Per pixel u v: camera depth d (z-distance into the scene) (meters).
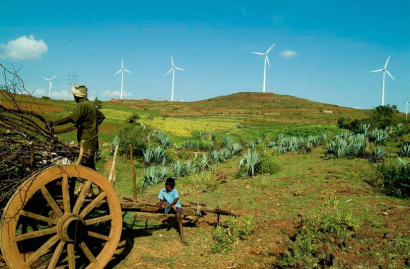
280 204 7.88
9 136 4.18
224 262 4.89
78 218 4.14
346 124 46.91
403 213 6.46
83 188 4.29
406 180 8.17
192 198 9.52
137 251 5.43
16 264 3.59
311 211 6.57
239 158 19.72
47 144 4.51
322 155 17.84
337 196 8.12
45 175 3.85
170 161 20.45
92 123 4.91
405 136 22.16
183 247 5.63
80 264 4.83
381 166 9.73
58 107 55.62
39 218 3.83
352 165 13.26
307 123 82.19
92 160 4.97
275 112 141.38
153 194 11.26
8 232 3.54
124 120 54.59
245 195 9.33
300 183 10.15
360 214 6.54
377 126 32.50
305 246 4.88
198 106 175.00
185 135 40.91
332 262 4.45
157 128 45.94
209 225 6.91
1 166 4.12
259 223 6.57
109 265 4.89
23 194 3.66
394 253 4.64
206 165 15.71
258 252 5.15
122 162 18.66
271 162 13.16
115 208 4.61
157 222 7.20
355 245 5.01
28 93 4.33
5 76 4.12
